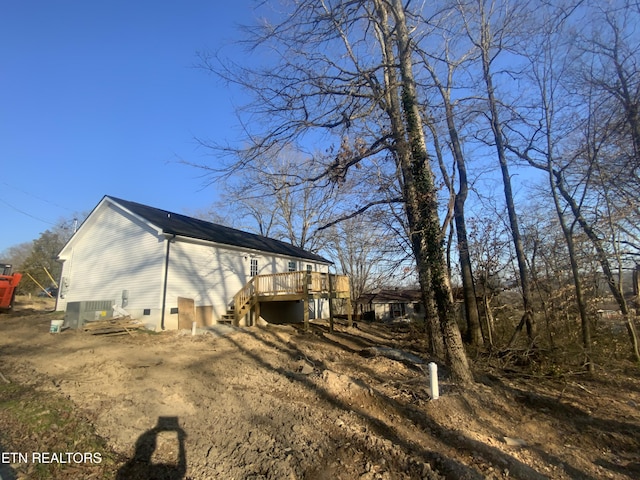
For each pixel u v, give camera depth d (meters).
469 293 13.20
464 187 12.09
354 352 11.27
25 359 8.61
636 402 7.26
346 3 8.02
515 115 11.19
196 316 15.56
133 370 7.62
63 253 19.14
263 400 5.95
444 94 11.39
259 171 8.42
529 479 4.10
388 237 10.52
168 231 14.70
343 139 8.36
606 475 4.37
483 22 11.46
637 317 10.72
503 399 6.89
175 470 3.87
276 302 21.02
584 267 12.91
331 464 4.13
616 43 8.77
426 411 5.81
